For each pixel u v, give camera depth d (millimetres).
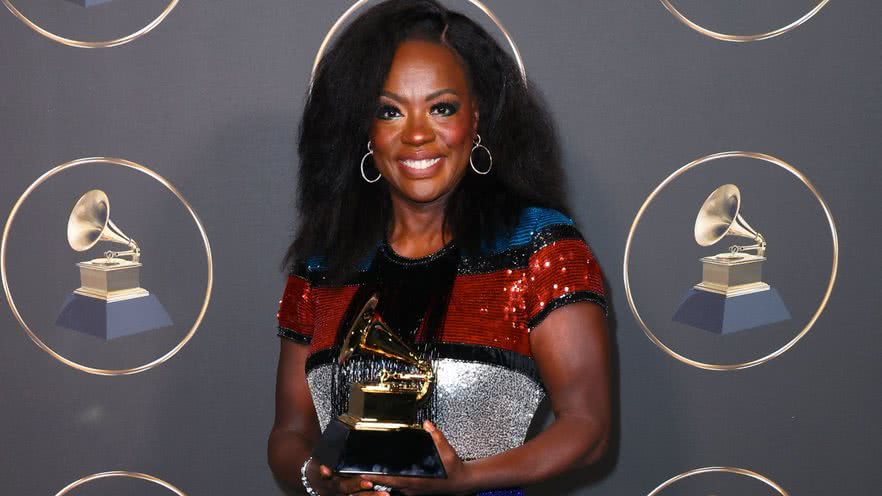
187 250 2295
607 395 1671
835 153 2244
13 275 2275
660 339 2299
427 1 1742
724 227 2262
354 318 1732
